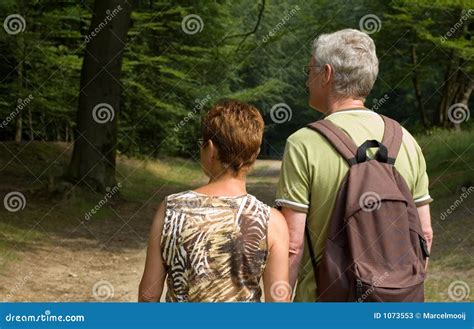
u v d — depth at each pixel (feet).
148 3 79.36
